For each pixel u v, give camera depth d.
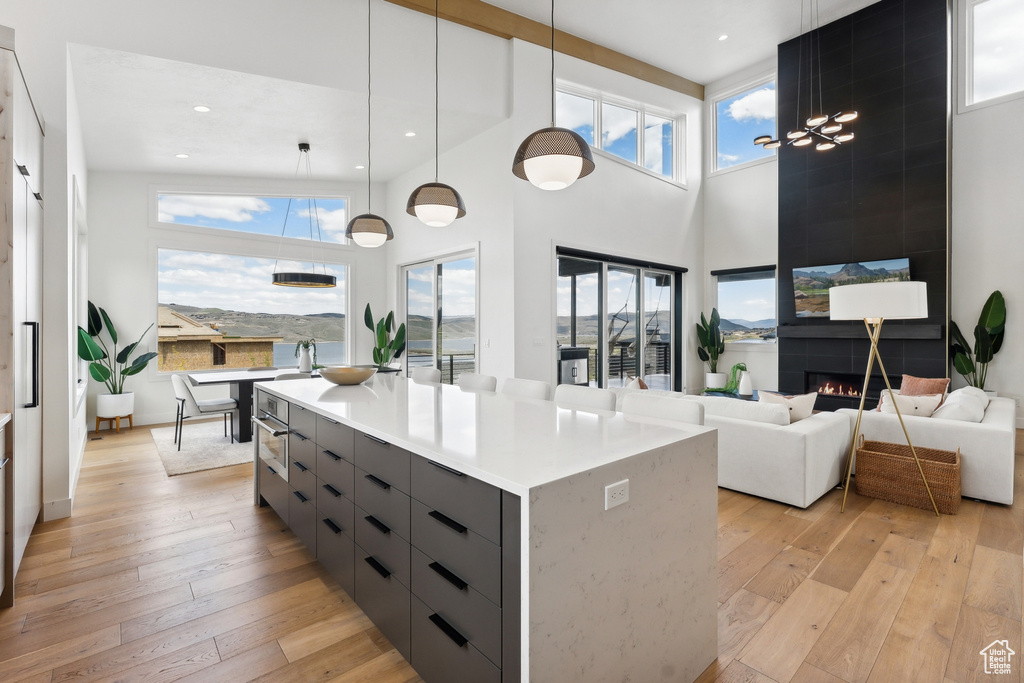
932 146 5.63
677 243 7.25
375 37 4.35
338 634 1.90
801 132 4.93
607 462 1.36
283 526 2.90
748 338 7.45
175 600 2.11
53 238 3.00
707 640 1.71
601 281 6.32
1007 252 5.39
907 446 3.45
